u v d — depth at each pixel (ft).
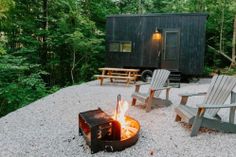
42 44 39.55
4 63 21.77
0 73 22.52
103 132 10.20
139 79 37.19
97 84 31.68
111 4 56.24
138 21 35.65
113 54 37.40
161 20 34.45
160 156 9.75
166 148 10.48
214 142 11.07
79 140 11.35
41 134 12.25
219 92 13.52
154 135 12.03
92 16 49.03
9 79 23.39
